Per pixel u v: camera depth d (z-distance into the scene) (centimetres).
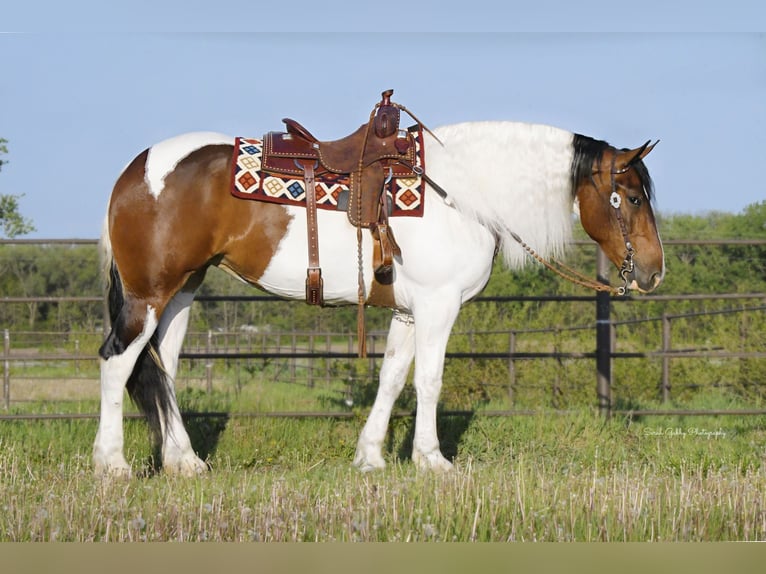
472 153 760
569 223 790
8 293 3762
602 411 1013
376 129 735
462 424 1015
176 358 789
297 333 1781
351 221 718
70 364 2606
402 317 782
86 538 540
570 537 552
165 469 763
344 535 539
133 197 715
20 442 906
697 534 569
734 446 943
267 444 938
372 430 791
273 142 738
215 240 729
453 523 562
